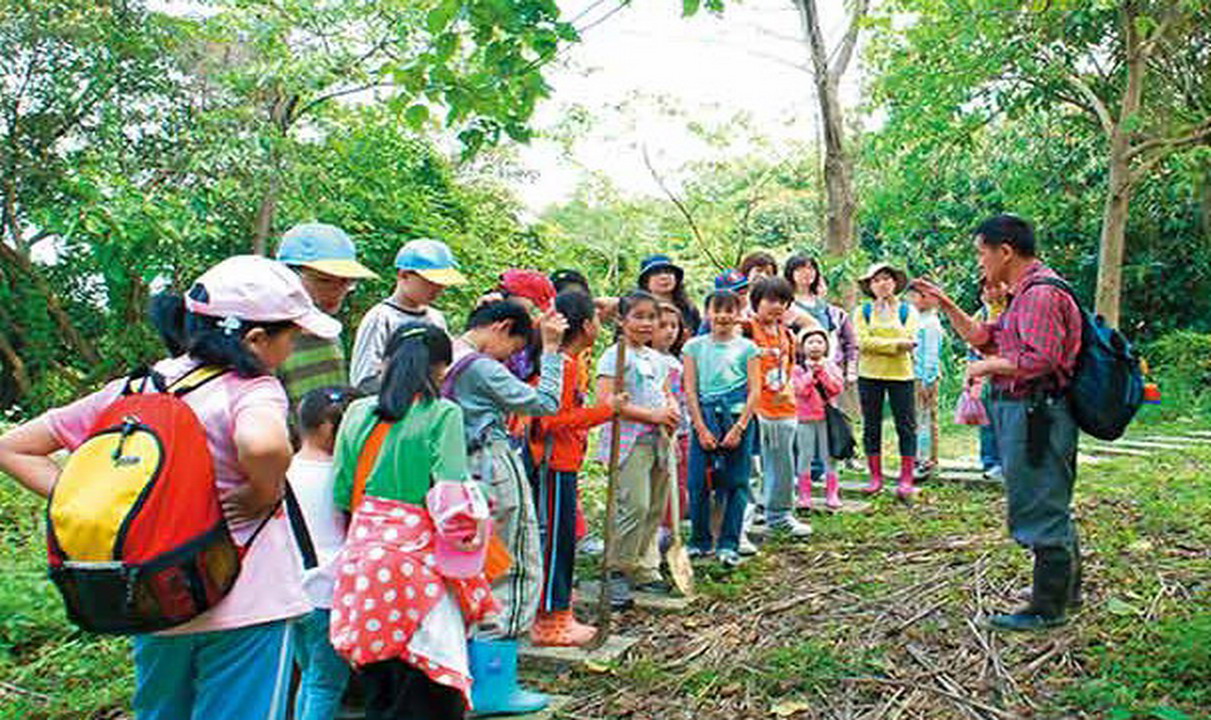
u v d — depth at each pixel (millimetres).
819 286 7266
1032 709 3635
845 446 6949
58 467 2582
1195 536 5695
